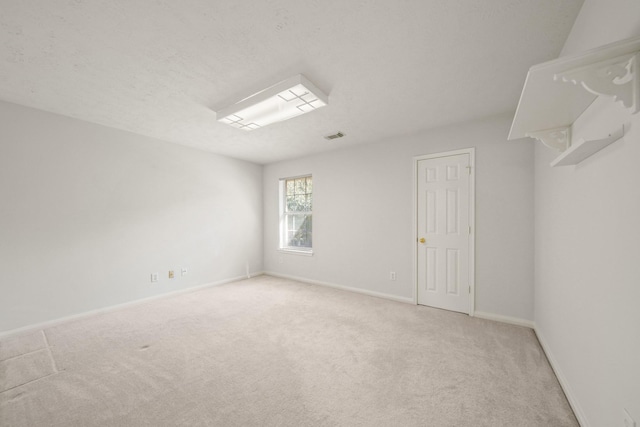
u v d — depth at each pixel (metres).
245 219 4.72
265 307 3.15
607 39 1.05
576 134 1.45
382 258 3.53
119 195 3.12
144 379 1.75
